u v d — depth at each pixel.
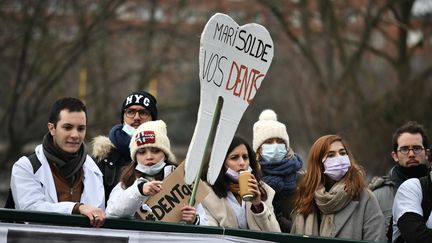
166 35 69.81
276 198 19.34
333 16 64.00
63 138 16.09
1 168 61.41
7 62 62.00
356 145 56.94
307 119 67.75
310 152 17.92
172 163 17.06
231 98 16.50
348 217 17.41
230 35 16.38
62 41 65.56
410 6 62.25
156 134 16.69
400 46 62.72
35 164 16.16
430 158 16.86
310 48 65.50
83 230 15.09
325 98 62.00
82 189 16.55
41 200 15.95
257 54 16.67
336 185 17.53
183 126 104.62
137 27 66.88
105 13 62.72
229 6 69.50
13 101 60.72
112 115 66.06
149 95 19.47
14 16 60.25
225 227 16.17
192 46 69.25
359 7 64.31
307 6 65.81
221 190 17.80
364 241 16.25
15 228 14.85
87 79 70.19
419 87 57.72
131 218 15.74
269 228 17.30
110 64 69.94
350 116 59.91
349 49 69.44
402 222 16.52
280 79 85.44
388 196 19.72
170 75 77.31
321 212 17.69
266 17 68.19
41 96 62.25
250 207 17.44
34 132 62.81
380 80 66.88
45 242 14.94
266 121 19.70
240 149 17.84
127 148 18.62
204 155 16.27
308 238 16.06
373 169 56.75
